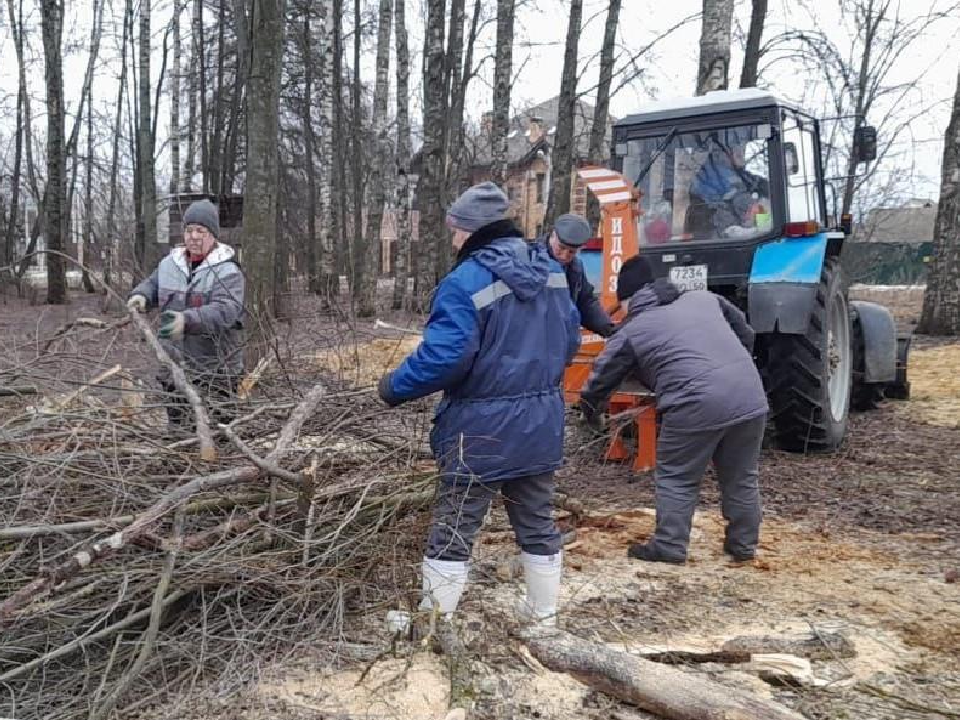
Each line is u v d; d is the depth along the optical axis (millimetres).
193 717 2850
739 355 4281
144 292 4777
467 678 3002
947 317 14250
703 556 4496
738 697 2799
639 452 5977
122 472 3348
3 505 3223
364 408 4184
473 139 23844
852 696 3037
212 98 23156
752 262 6738
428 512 3875
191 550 3178
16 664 2920
